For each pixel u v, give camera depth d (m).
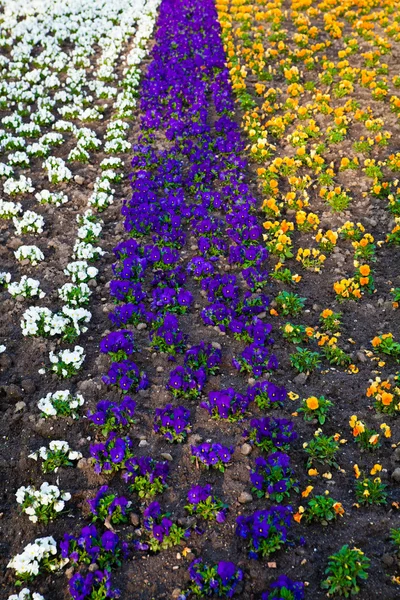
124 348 3.03
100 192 4.01
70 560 2.41
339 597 2.30
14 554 2.46
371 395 2.89
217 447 2.63
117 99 5.33
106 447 2.68
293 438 2.71
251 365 2.99
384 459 2.66
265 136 4.53
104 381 2.93
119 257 3.61
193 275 3.51
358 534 2.44
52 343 3.14
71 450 2.72
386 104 5.03
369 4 7.05
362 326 3.22
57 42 6.25
